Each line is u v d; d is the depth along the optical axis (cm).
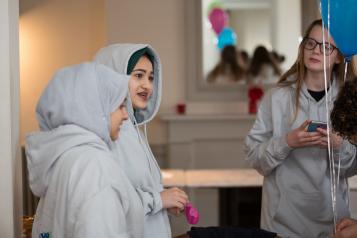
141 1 490
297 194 236
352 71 234
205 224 445
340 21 196
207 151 500
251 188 402
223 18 498
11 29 183
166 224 188
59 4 496
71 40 498
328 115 212
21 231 196
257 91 494
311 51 226
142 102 198
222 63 503
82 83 161
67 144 157
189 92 503
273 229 240
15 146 187
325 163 231
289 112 238
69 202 148
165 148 502
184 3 494
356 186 276
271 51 504
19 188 193
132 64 194
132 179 183
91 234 142
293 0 499
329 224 235
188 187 357
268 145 234
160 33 494
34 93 498
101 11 499
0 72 178
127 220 160
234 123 497
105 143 165
